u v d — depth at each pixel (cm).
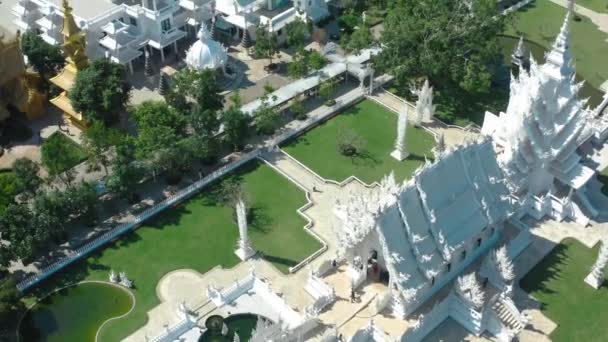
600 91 14862
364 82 14962
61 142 12344
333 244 11550
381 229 9488
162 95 14638
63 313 10619
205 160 13075
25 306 10681
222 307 10588
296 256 11369
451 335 10100
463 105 14438
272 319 10419
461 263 10638
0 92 13988
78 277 11106
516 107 11825
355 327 9850
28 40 14475
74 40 13375
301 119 14012
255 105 13950
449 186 10181
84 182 11738
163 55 15500
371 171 12938
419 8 14288
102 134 12325
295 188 12600
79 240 11675
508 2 17625
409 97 14612
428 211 9900
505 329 9981
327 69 14725
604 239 10862
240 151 13362
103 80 13238
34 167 12044
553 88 11375
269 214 12094
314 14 16650
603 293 10762
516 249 11294
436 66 13612
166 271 11169
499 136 12319
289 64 15100
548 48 16075
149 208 12131
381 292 10262
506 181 11044
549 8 17438
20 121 14075
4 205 11569
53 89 14475
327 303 10150
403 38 13812
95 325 10444
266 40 15100
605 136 13462
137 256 11419
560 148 11594
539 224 11825
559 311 10506
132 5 15575
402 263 9694
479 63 13800
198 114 12688
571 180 11706
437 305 9988
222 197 12356
